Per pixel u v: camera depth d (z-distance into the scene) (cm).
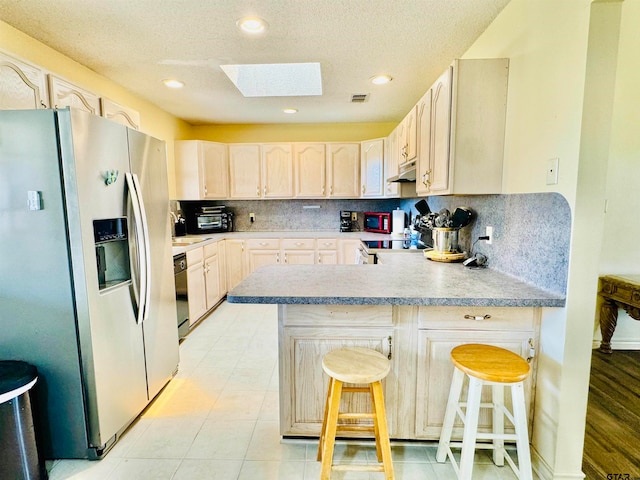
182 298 311
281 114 411
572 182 136
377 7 182
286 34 211
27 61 175
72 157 147
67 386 160
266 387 230
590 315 140
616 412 201
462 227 243
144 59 246
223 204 482
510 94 177
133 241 187
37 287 155
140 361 196
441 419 167
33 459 148
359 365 139
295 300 148
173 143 411
